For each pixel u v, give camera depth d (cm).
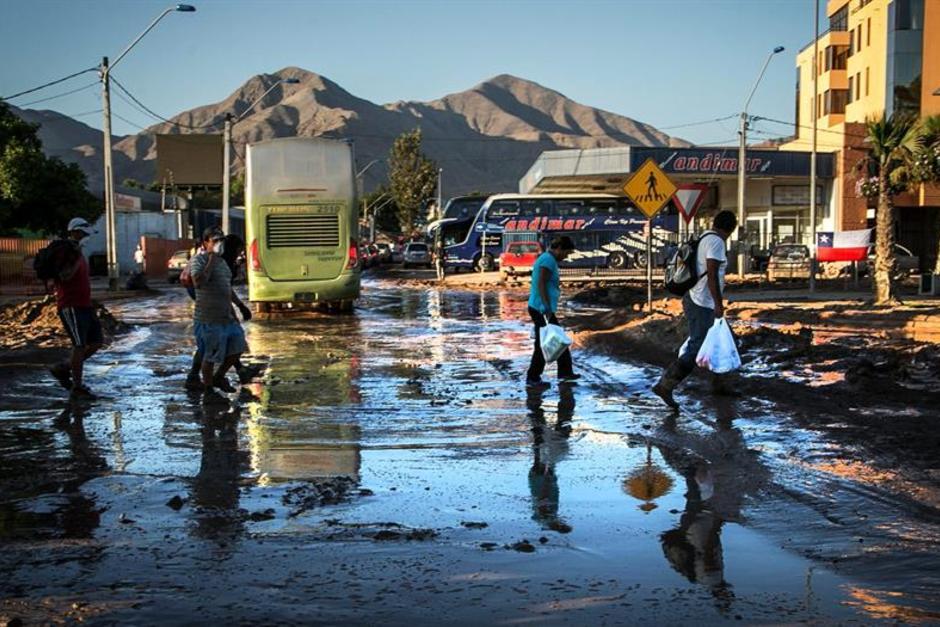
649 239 1764
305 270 2283
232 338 1017
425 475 629
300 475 630
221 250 1011
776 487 576
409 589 404
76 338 986
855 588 400
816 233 3359
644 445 724
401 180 13100
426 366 1267
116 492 582
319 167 2283
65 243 980
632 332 1505
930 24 5094
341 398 982
